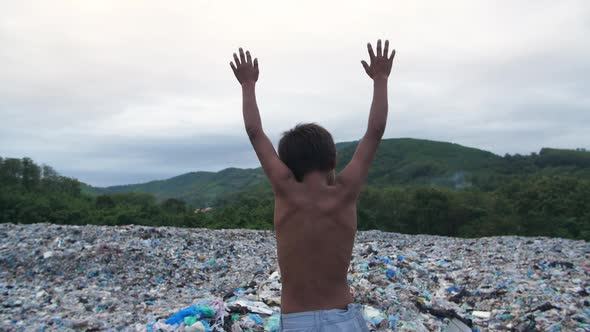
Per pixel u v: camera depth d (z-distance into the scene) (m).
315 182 2.06
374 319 5.16
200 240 13.48
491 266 9.66
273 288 6.19
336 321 1.95
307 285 2.00
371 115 2.11
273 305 5.55
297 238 2.02
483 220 38.03
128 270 10.16
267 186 80.06
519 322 5.88
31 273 9.66
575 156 105.94
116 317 6.60
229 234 15.45
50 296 8.09
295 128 2.20
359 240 15.92
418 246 13.84
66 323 6.27
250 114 2.15
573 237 33.97
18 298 7.88
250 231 17.00
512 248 12.34
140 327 5.41
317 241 2.01
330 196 2.04
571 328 5.53
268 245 14.34
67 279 9.52
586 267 9.34
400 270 8.09
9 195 35.56
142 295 8.52
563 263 9.55
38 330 5.98
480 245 13.31
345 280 2.08
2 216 33.81
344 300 2.03
